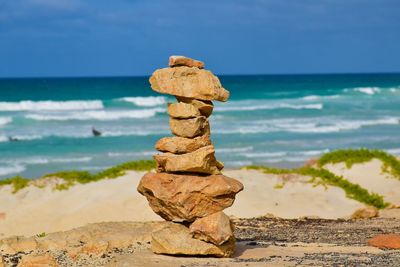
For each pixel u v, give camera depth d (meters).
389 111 77.56
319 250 18.66
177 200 17.20
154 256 17.31
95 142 53.66
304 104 81.12
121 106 78.25
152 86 17.80
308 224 25.20
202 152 17.25
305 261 16.59
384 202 30.17
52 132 57.47
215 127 61.97
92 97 94.06
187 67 17.72
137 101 81.44
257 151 50.94
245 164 46.22
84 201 29.31
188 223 17.78
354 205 29.42
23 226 27.42
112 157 48.00
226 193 17.27
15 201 29.94
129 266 16.33
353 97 95.31
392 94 101.56
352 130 62.66
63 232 20.23
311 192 30.70
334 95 99.31
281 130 61.22
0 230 27.08
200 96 17.47
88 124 62.50
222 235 17.02
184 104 17.50
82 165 45.38
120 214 27.58
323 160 34.91
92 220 27.31
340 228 24.12
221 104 80.44
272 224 25.09
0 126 60.56
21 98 91.31
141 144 52.94
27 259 16.92
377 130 62.88
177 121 17.62
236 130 60.34
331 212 28.45
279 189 31.02
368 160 34.12
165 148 17.73
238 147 52.31
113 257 17.66
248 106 77.69
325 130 62.03
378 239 19.91
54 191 30.66
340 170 33.72
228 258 17.27
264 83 149.50
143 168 32.41
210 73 17.66
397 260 16.66
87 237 19.62
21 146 51.66
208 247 17.16
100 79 183.75
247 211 28.09
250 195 29.75
